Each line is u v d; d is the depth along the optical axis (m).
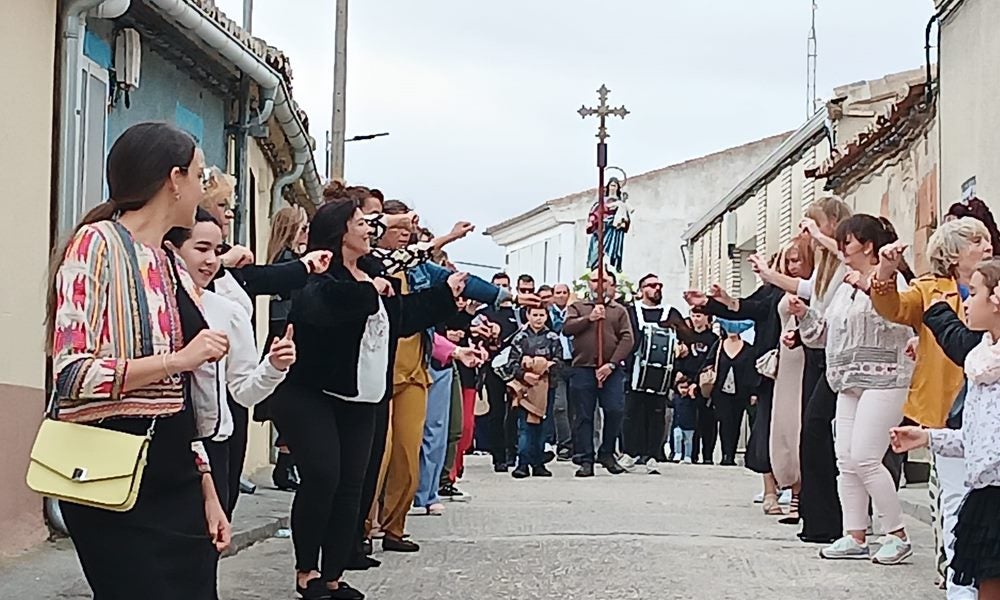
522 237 58.03
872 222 8.45
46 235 8.60
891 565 8.70
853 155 19.45
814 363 9.68
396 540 9.20
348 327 7.00
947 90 14.41
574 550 9.30
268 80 12.53
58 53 8.88
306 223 8.16
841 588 7.87
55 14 8.77
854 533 8.98
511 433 17.84
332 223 7.22
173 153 4.25
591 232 24.34
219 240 5.23
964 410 5.77
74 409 4.05
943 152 14.59
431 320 8.04
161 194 4.25
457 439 12.69
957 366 6.78
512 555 9.06
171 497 4.23
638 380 17.77
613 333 16.28
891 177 18.33
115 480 3.96
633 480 15.59
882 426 8.60
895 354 8.60
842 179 21.22
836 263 9.29
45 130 8.59
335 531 7.24
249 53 11.70
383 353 7.20
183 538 4.22
